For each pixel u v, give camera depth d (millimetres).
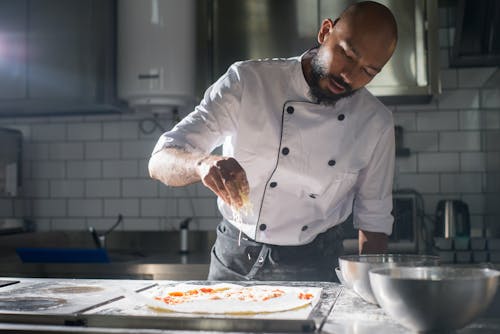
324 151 1678
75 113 3381
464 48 2828
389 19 1406
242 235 1712
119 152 3398
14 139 3391
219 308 1067
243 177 1226
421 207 3092
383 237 1781
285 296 1200
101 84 3080
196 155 1337
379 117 1726
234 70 1670
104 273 2711
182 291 1268
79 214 3432
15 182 3398
